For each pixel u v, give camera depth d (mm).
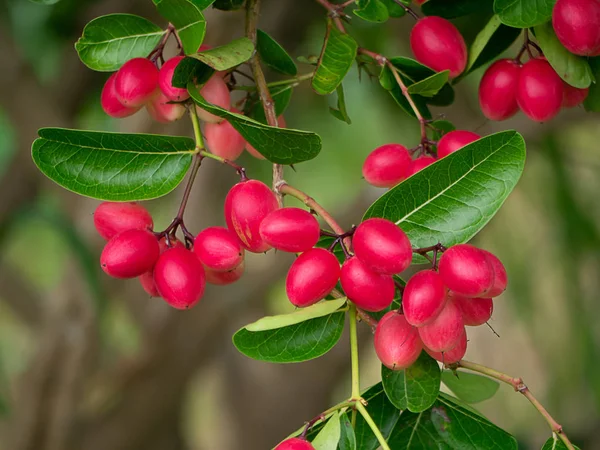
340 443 738
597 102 825
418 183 755
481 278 721
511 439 773
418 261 758
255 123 747
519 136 750
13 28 1229
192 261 755
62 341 1305
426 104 836
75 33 1243
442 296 725
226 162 760
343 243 741
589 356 1371
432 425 778
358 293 733
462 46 812
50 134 756
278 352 748
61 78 1273
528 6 791
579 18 775
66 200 1331
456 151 750
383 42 1212
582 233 1346
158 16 1216
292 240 729
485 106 821
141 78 771
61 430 1348
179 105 780
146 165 767
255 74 799
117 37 801
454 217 756
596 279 1379
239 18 1113
